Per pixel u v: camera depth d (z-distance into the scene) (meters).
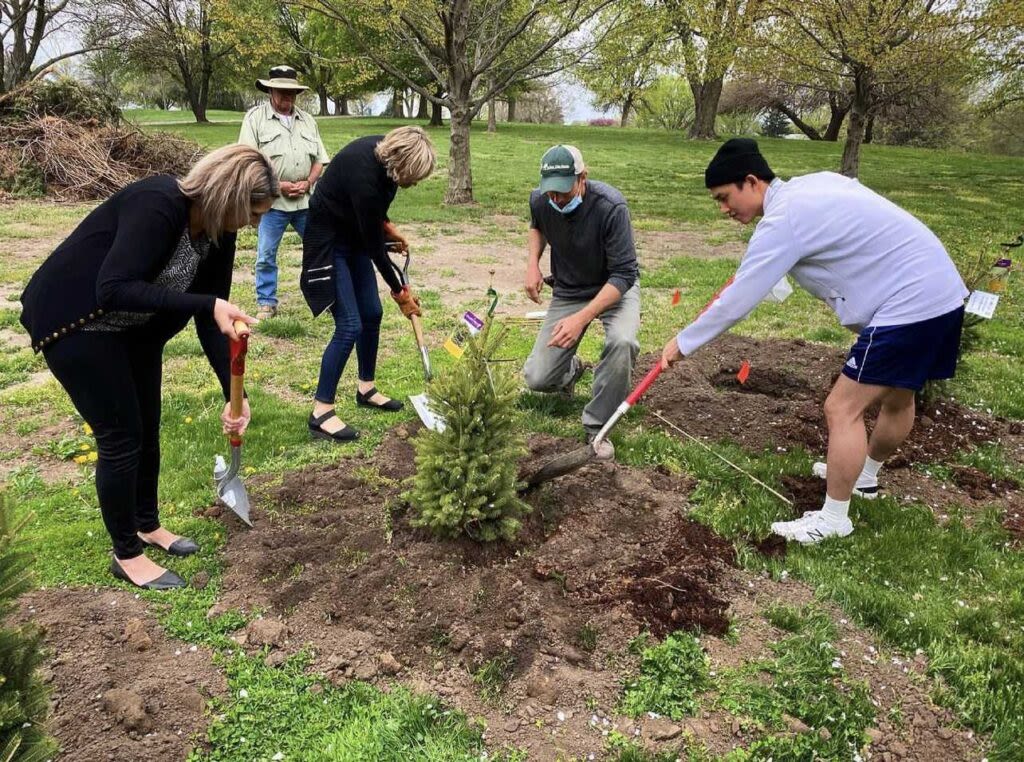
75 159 13.04
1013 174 20.55
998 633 2.98
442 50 13.41
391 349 6.11
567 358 4.58
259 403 4.87
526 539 3.38
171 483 3.85
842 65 13.93
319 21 33.66
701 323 3.33
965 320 5.28
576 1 12.26
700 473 4.12
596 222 4.07
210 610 2.93
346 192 4.03
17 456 4.14
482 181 17.25
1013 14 11.38
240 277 8.21
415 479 3.29
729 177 3.36
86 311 2.63
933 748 2.51
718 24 13.73
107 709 2.45
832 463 3.44
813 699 2.63
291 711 2.51
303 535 3.34
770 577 3.31
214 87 46.94
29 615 2.83
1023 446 4.65
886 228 3.15
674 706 2.58
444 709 2.55
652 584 3.10
